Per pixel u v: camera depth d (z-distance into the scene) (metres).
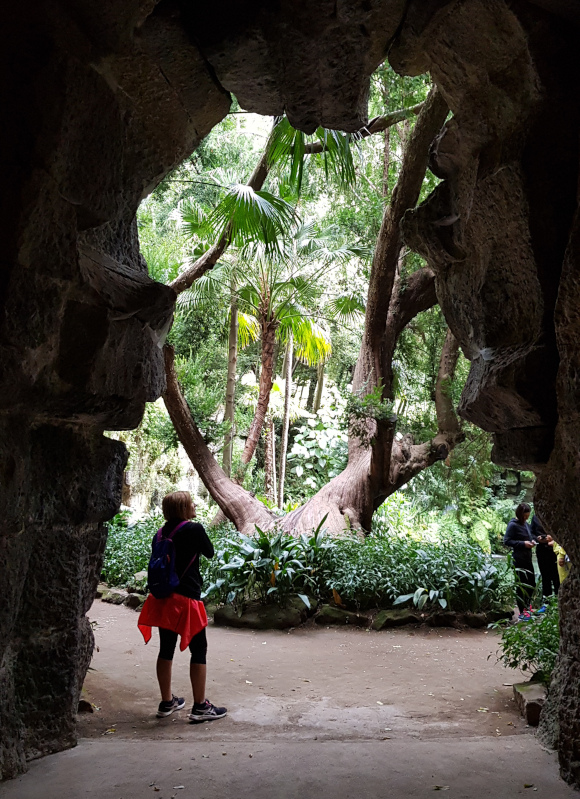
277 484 16.56
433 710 4.28
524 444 3.12
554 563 7.71
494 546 14.26
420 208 3.74
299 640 6.55
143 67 3.09
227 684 4.88
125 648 5.95
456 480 10.71
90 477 3.40
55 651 3.21
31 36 2.59
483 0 2.80
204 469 11.11
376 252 9.70
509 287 3.24
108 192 3.22
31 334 2.70
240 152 13.09
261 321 12.50
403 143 9.56
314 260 11.99
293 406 17.66
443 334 10.84
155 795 2.61
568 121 2.90
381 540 9.39
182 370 11.62
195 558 4.12
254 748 3.25
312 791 2.66
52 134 2.66
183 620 3.95
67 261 2.87
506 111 3.11
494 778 2.81
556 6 2.76
